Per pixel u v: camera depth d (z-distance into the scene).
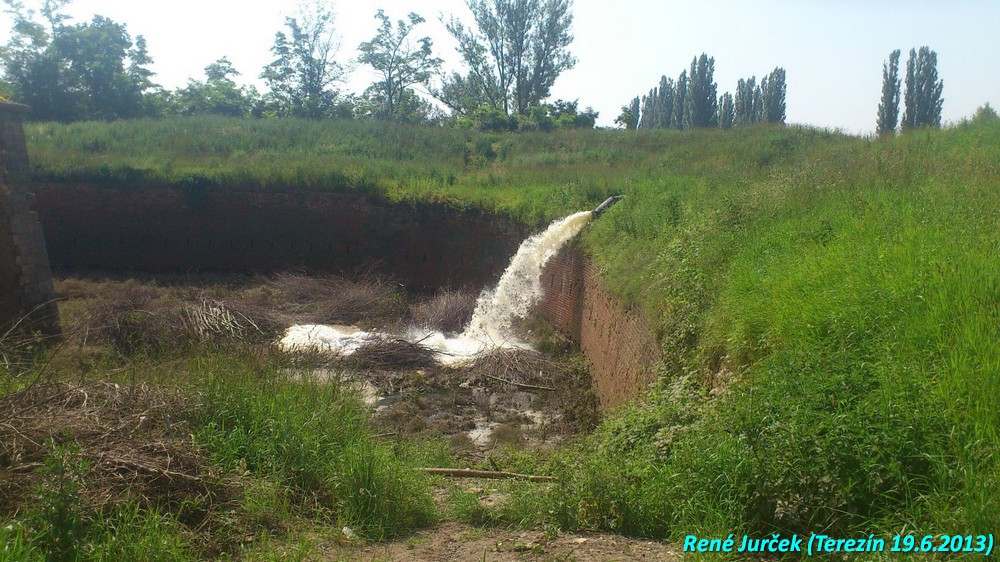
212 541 5.35
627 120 57.91
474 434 12.30
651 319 10.77
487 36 66.31
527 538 5.70
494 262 25.31
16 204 16.38
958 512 4.00
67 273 28.88
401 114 63.22
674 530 5.38
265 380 8.70
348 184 29.34
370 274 27.64
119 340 15.53
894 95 51.59
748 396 5.87
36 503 5.16
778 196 12.23
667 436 6.88
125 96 55.94
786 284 7.81
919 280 6.29
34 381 7.22
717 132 40.31
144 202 29.97
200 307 17.62
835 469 4.66
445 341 18.08
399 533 6.03
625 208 17.67
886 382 5.06
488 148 41.91
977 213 8.34
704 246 11.18
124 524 5.08
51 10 54.69
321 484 6.65
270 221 29.52
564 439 11.67
